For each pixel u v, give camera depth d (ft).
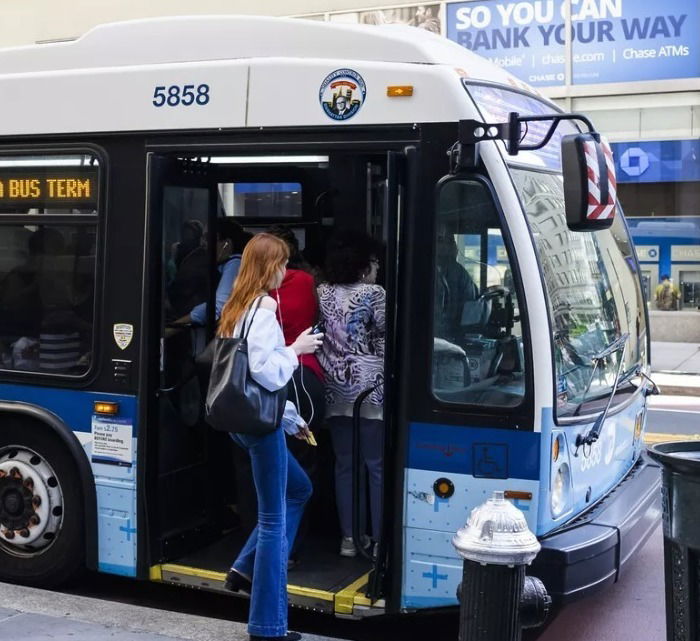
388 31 29.94
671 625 21.77
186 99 31.19
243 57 31.12
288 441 31.40
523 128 29.94
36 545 33.65
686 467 20.83
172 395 32.48
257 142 30.22
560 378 28.58
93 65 33.01
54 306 33.09
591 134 26.03
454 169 27.84
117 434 31.96
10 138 33.71
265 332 26.45
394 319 28.35
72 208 32.86
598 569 28.14
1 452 34.04
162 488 32.14
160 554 31.99
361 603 29.19
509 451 27.68
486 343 27.91
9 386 33.60
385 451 28.45
